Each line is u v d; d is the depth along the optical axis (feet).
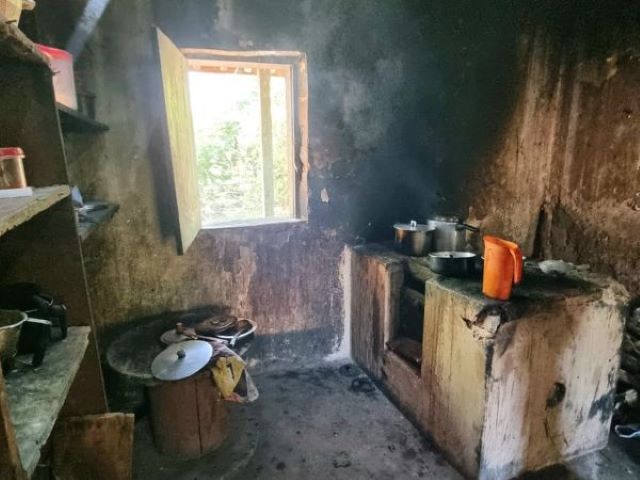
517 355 5.19
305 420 7.06
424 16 8.34
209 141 15.72
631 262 7.54
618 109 7.51
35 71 3.81
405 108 8.64
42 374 3.38
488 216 9.58
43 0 6.09
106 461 4.61
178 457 5.98
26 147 3.92
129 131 6.89
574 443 6.01
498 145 9.26
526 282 5.90
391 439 6.56
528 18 8.59
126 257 7.21
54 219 4.12
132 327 7.43
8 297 3.92
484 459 5.35
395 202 9.00
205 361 5.48
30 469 2.46
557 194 8.86
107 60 6.58
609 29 7.50
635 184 7.36
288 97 8.26
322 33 7.76
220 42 7.16
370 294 8.00
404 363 7.06
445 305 5.74
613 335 5.83
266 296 8.42
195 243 7.69
